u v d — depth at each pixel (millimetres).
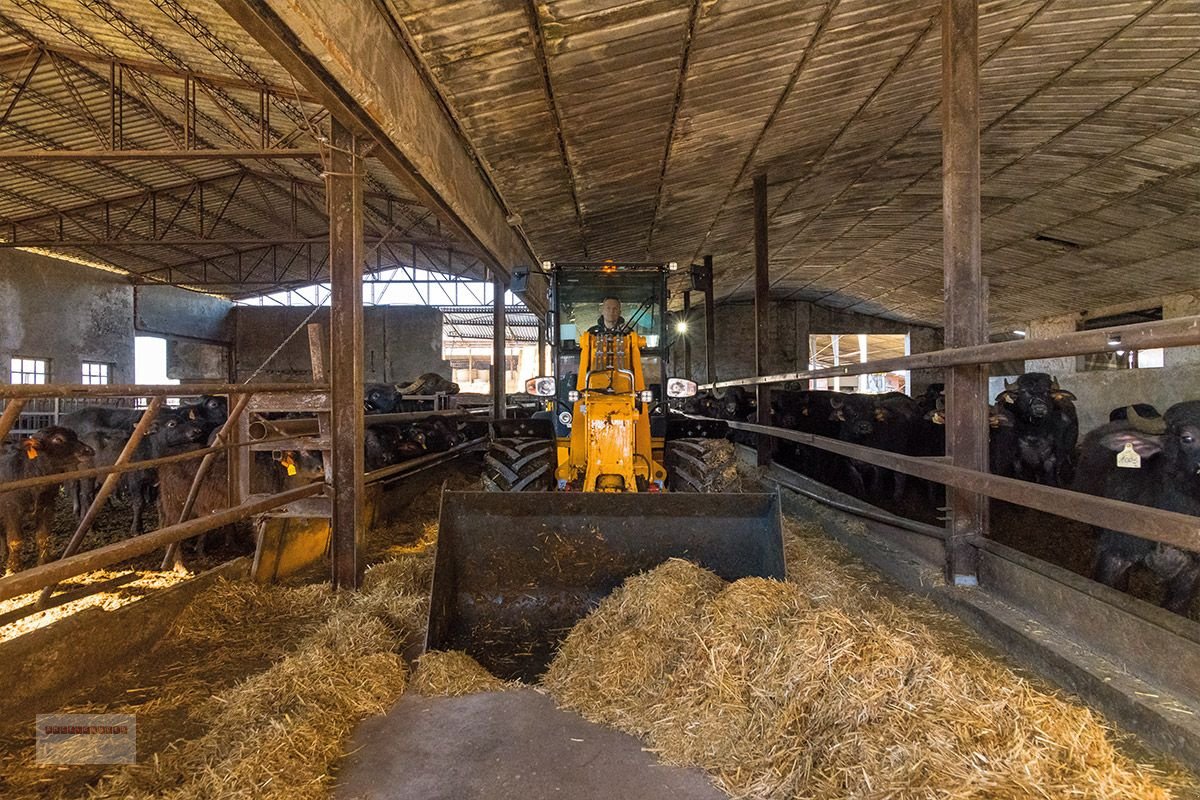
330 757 2312
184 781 2146
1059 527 5402
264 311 21734
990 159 8711
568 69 4930
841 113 6965
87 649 2941
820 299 22062
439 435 8070
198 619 3586
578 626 3227
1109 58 6039
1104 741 2064
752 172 8492
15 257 14641
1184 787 2021
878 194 10336
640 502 3592
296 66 3303
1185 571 3371
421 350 21781
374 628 3318
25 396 2418
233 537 5680
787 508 6551
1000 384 12328
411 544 5750
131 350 17703
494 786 2166
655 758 2318
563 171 7109
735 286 18688
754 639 2576
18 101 9273
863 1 4758
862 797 1870
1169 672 2395
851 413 8156
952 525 3715
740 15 4652
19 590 2393
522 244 9711
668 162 7488
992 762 1884
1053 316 17156
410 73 4348
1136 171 8766
